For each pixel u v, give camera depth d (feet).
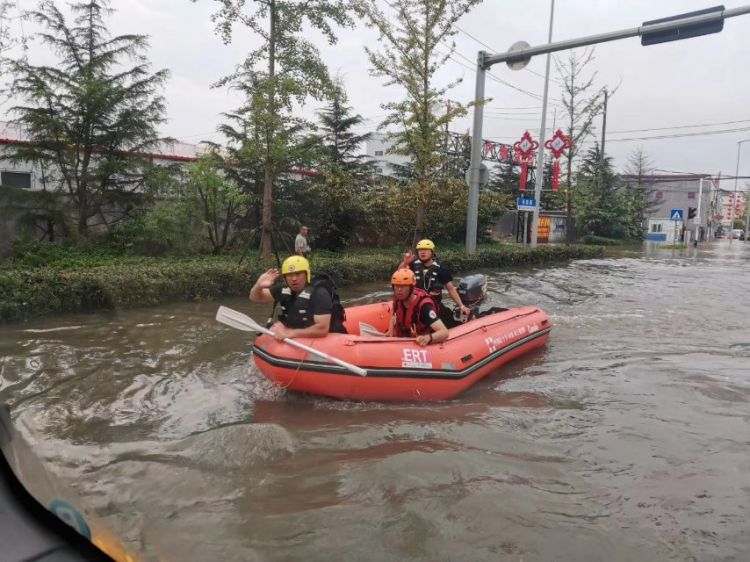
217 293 33.76
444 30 50.70
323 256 51.42
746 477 12.73
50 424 14.70
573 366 22.34
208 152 50.80
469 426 15.53
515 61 51.83
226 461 12.76
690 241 164.14
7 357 20.44
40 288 27.09
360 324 21.48
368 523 10.30
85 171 43.98
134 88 45.16
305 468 12.58
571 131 89.92
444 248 70.64
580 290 45.83
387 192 57.88
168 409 16.33
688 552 9.74
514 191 111.75
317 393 17.57
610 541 9.98
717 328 30.48
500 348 21.65
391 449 13.82
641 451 14.06
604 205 137.49
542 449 14.06
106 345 22.62
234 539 9.63
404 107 51.37
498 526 10.33
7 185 46.80
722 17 38.22
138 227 43.73
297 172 62.03
